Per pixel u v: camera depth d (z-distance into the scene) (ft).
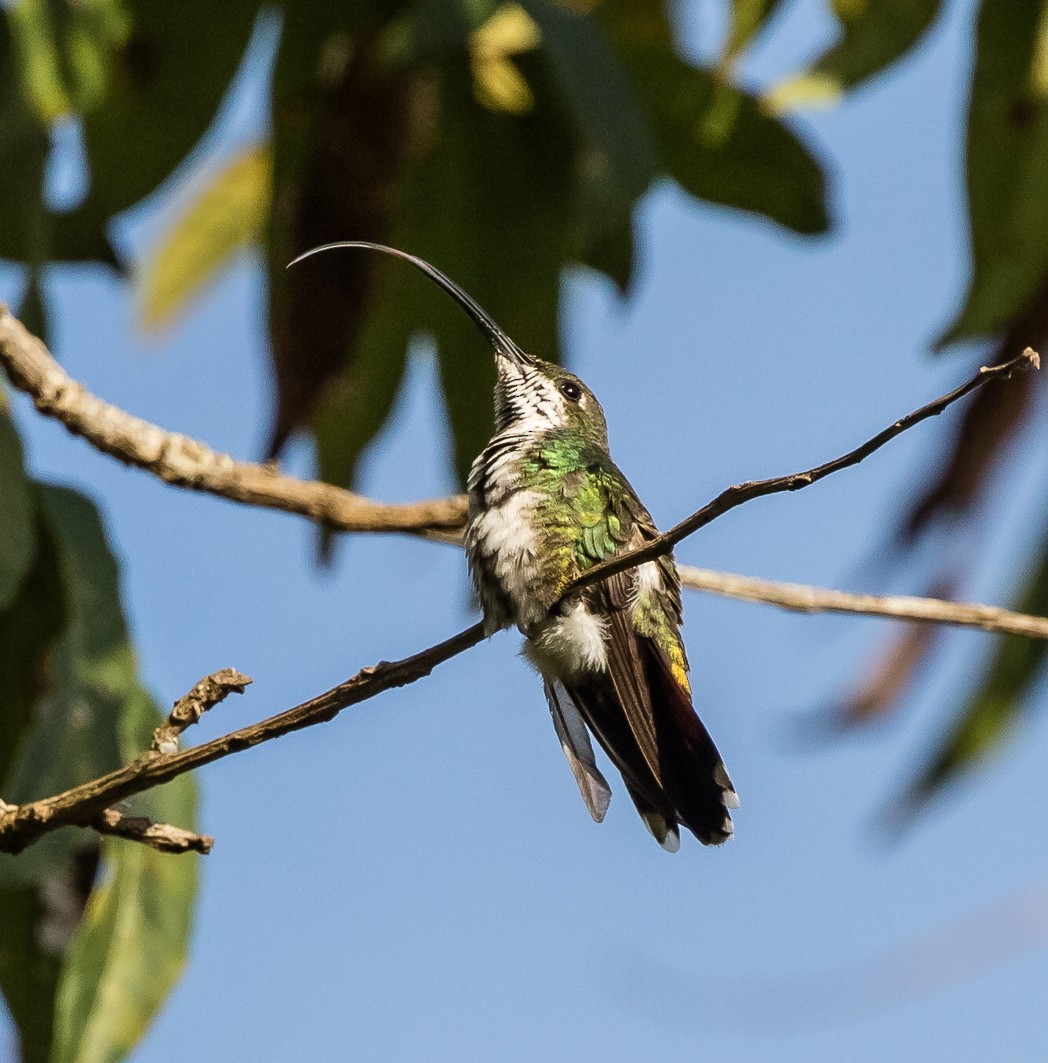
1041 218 28.91
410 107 30.09
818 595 29.89
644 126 25.98
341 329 30.32
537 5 25.94
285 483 28.81
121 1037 24.04
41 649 26.22
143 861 24.62
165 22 29.19
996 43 29.07
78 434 27.55
